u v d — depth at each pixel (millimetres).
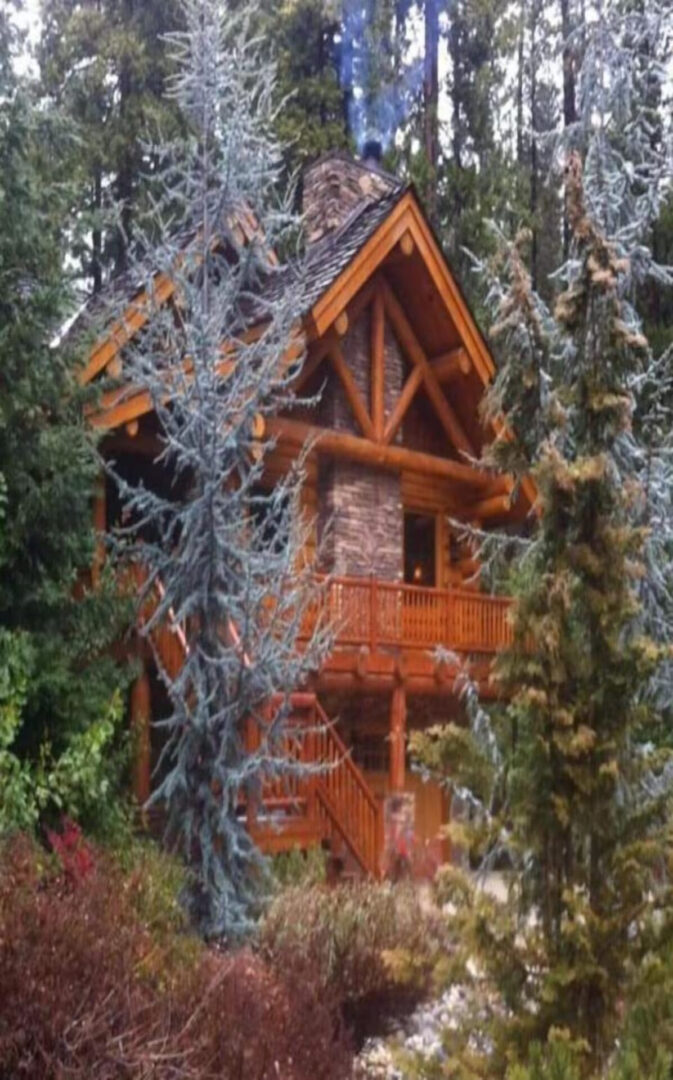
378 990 6574
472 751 4352
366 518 14852
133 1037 4012
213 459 9625
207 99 10758
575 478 4250
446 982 4344
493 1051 4168
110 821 8914
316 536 14352
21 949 4023
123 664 10617
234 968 4961
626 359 4586
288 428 13391
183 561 9414
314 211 15789
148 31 22000
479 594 14148
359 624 12469
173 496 13266
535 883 4219
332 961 6602
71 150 11148
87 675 9562
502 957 4207
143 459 13094
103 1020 3965
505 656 4301
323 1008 5414
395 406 15078
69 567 9680
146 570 10977
